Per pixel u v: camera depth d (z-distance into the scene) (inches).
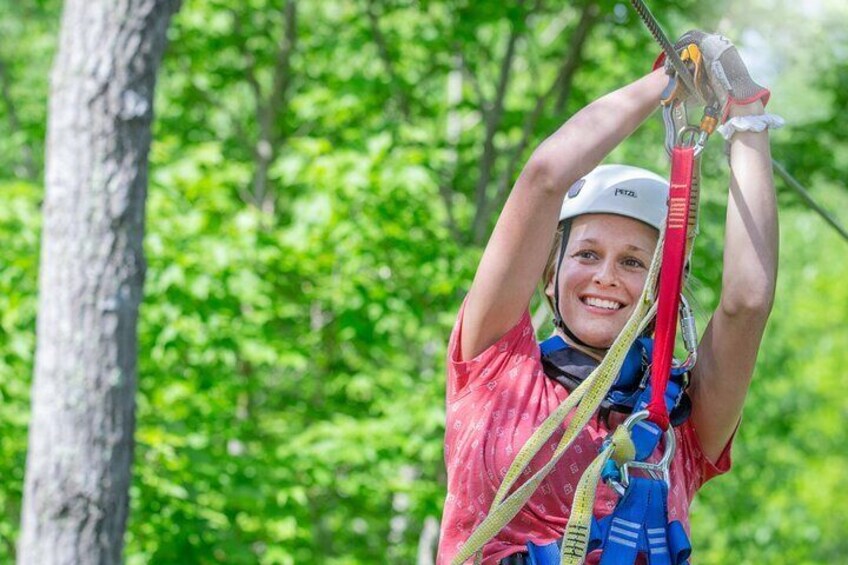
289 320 805.2
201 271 676.1
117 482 435.5
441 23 778.8
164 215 701.9
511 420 187.3
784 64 800.9
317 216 674.8
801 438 1501.0
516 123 813.9
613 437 177.2
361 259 709.9
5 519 656.4
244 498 639.1
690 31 187.5
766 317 182.4
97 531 431.5
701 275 733.9
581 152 179.8
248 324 709.3
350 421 727.1
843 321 1792.6
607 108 182.4
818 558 1656.0
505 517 174.1
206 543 632.4
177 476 634.2
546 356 194.7
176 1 443.2
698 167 183.8
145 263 442.9
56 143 433.4
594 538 178.1
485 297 187.3
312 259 705.6
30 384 677.3
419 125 870.4
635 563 182.5
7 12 943.0
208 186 721.0
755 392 1075.3
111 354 433.1
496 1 745.6
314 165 677.3
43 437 430.6
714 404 192.2
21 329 685.3
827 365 1759.4
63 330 430.0
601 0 746.2
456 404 192.9
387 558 861.2
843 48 811.4
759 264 181.0
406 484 711.1
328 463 682.8
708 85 184.9
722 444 197.0
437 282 701.9
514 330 191.0
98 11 430.0
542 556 179.2
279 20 884.0
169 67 888.3
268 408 862.5
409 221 701.3
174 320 679.1
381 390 798.5
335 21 901.8
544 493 183.9
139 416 690.8
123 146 433.1
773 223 182.1
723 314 185.9
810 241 1676.9
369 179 668.7
